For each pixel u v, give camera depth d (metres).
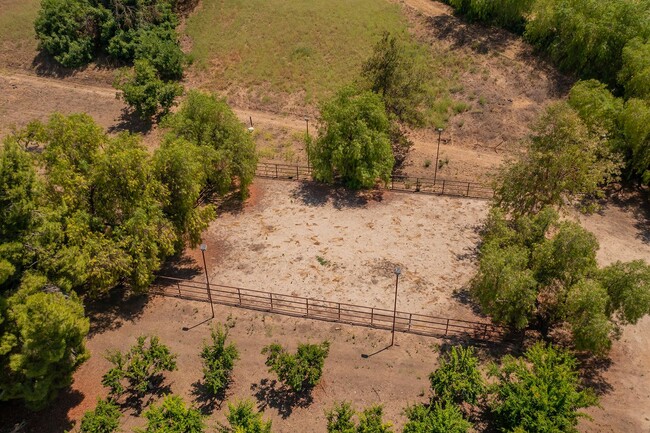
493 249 28.14
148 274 29.59
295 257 35.38
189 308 31.69
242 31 60.84
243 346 29.14
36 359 22.14
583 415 22.36
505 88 51.94
